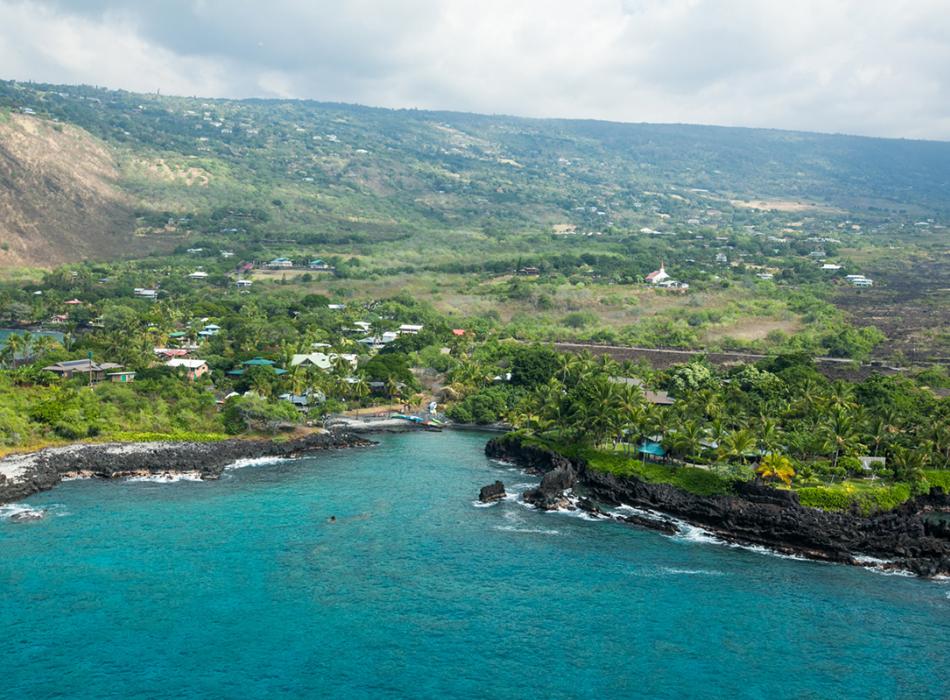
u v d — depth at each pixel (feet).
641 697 296.51
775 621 356.18
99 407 620.08
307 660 315.78
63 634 327.06
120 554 405.59
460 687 300.61
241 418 650.02
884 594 386.52
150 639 326.03
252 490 521.24
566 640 336.49
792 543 446.60
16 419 567.18
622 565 415.44
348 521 467.52
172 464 558.56
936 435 547.08
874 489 484.33
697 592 384.27
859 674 314.55
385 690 297.53
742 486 483.51
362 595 371.56
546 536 455.63
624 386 601.21
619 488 521.65
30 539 420.77
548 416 629.10
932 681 310.45
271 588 374.63
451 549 430.61
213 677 302.04
